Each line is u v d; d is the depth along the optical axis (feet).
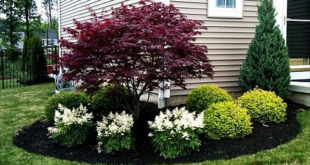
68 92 19.36
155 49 12.75
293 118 16.92
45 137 15.62
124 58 13.09
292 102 20.04
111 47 12.57
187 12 18.98
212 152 12.80
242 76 19.79
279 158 11.94
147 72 13.61
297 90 19.66
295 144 13.34
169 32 13.29
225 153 12.67
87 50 13.06
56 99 18.26
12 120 19.44
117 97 17.71
